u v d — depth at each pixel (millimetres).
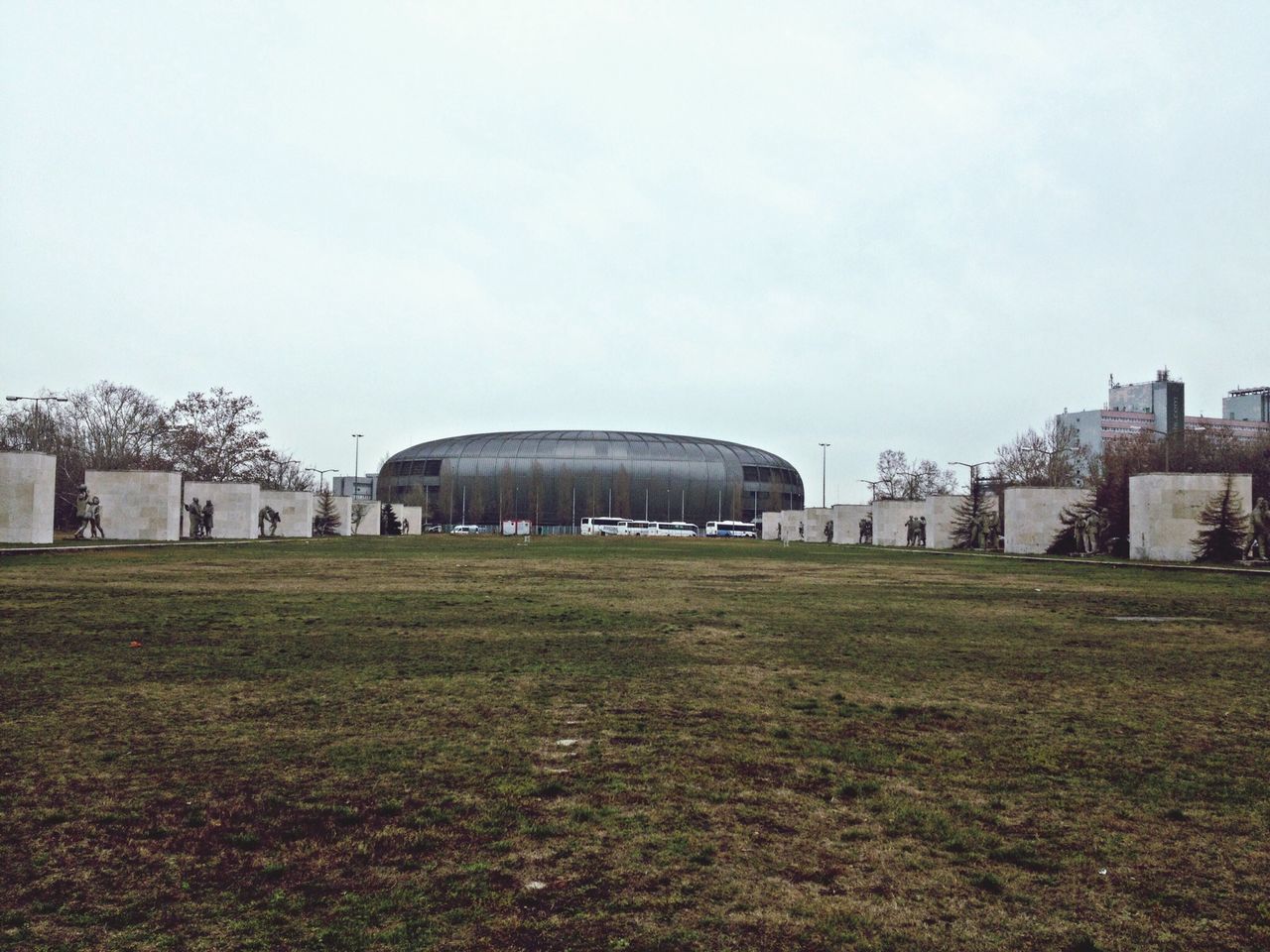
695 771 9086
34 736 10258
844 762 9484
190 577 34125
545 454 190875
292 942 5535
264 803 7992
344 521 118250
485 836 7246
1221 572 46406
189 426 106312
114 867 6645
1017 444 122438
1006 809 8023
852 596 29922
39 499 55156
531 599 27172
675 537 151375
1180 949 5551
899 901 6168
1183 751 10031
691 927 5762
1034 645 18484
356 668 14680
